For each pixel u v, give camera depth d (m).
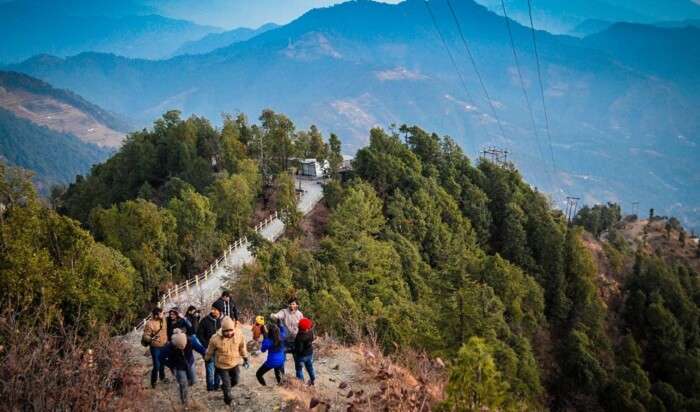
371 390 16.59
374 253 47.28
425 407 14.04
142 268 45.09
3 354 11.96
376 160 81.31
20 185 33.25
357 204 58.25
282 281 36.69
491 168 102.69
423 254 65.50
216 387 15.59
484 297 37.38
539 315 62.97
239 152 89.38
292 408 14.40
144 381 16.39
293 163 99.56
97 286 30.45
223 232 62.44
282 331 15.76
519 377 39.97
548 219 88.56
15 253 24.41
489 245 84.88
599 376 54.03
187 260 54.81
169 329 15.82
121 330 33.25
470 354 10.52
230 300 17.42
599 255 98.19
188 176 81.44
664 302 83.50
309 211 74.88
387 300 43.09
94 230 51.28
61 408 11.25
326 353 20.23
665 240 160.88
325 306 30.27
